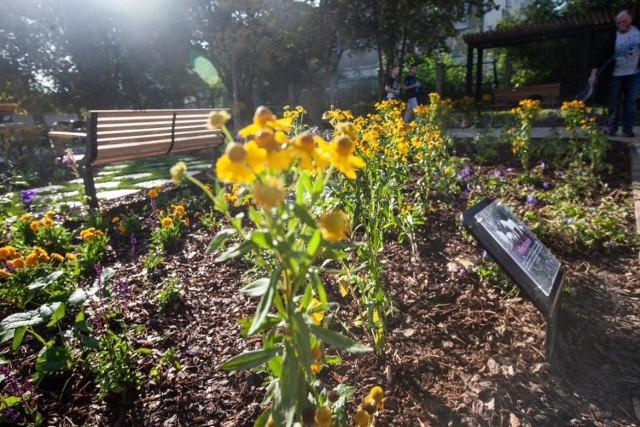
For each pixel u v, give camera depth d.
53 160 7.81
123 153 4.59
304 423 1.06
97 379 1.78
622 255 2.87
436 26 12.47
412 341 2.00
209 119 0.94
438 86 12.58
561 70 15.19
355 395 1.68
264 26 13.68
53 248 3.28
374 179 2.49
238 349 2.00
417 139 3.58
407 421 1.57
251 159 0.82
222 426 1.59
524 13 16.44
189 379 1.83
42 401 1.74
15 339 1.83
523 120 5.27
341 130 1.09
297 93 17.20
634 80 5.89
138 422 1.63
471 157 5.98
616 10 10.89
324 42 13.29
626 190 4.12
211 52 16.31
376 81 16.89
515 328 2.09
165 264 3.01
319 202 2.18
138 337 2.12
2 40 17.30
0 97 19.17
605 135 5.20
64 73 18.42
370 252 1.94
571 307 2.27
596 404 1.65
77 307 2.38
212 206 4.16
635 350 1.93
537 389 1.71
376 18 12.30
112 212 4.38
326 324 1.76
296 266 0.87
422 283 2.52
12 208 4.47
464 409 1.62
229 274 2.79
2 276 2.37
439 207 3.84
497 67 17.91
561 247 3.01
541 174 4.73
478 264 2.70
